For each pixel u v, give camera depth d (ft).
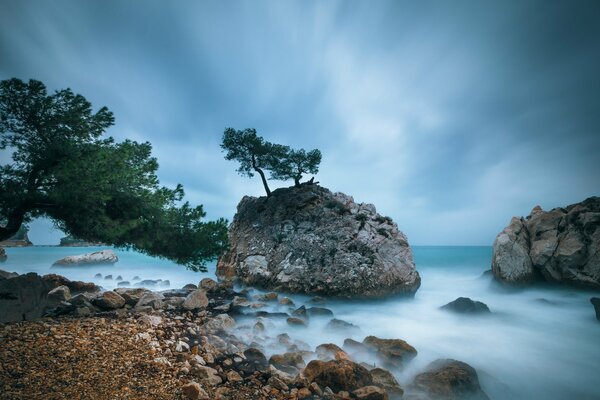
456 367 28.55
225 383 23.82
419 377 27.96
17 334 25.21
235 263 92.02
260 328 40.98
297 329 45.21
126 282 90.22
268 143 114.11
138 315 38.81
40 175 33.78
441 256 237.45
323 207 94.07
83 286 59.93
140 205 38.70
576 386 32.65
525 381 33.58
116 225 35.78
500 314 61.57
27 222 35.45
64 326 28.73
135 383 20.49
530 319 58.85
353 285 73.05
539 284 86.22
